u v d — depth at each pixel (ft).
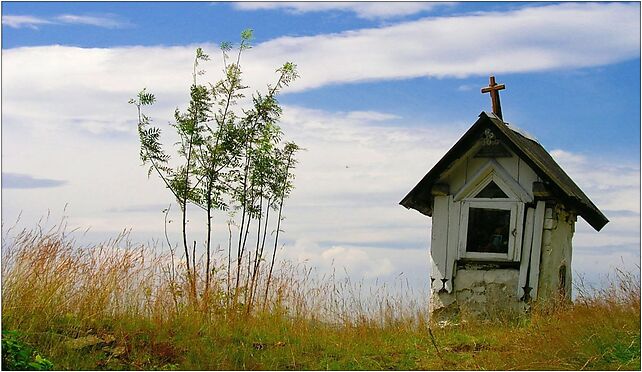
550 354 36.27
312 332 41.70
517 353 37.06
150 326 39.09
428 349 39.83
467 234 48.67
